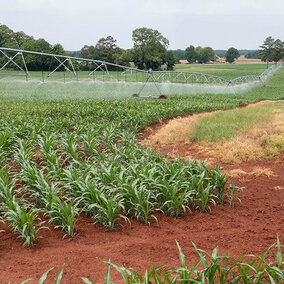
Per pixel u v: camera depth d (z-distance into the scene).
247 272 3.52
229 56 165.00
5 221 5.62
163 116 17.66
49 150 8.47
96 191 5.57
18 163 8.21
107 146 10.40
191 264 4.22
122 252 4.58
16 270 4.13
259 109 19.73
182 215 6.08
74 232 5.28
